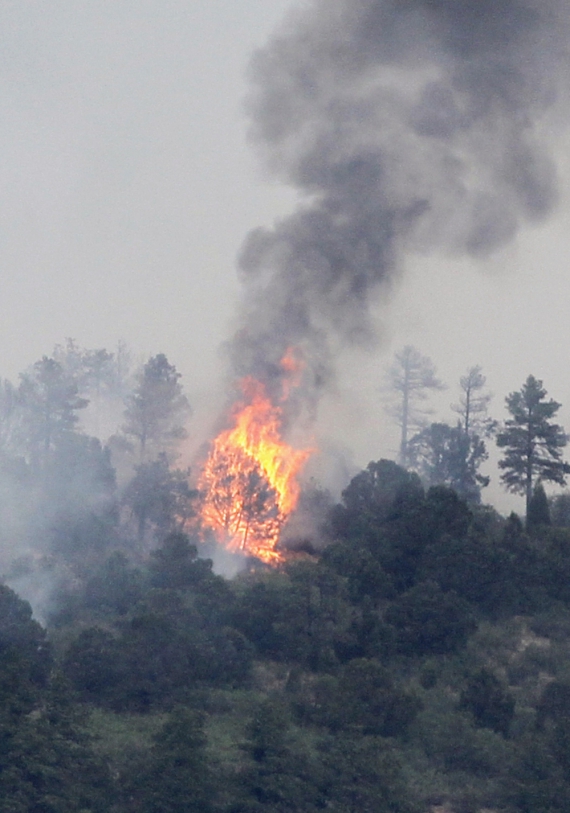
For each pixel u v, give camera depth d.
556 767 171.00
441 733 180.38
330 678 191.75
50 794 152.75
